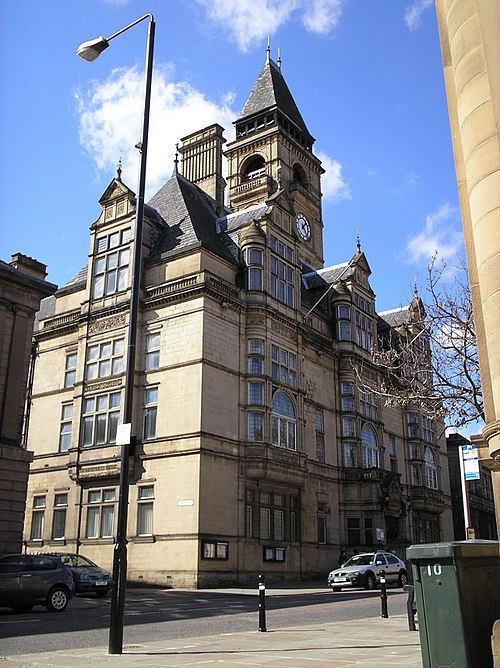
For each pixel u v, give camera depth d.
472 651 7.52
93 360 39.72
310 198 65.25
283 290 41.97
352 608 22.83
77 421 39.03
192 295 36.41
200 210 43.75
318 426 43.66
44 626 16.97
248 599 26.58
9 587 20.20
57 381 42.12
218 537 33.44
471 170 8.62
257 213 42.81
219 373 35.91
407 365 23.12
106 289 40.50
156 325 37.50
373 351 29.41
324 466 43.31
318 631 15.76
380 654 11.54
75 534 37.19
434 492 55.59
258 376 37.72
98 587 27.66
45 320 44.06
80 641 14.20
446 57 10.12
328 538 42.41
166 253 38.62
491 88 8.01
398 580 35.00
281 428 39.06
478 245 8.40
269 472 36.50
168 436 34.91
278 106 64.94
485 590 7.98
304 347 43.34
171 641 13.88
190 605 23.61
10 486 25.66
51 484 39.78
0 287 27.28
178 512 33.31
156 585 32.97
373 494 44.56
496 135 8.26
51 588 21.25
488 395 8.51
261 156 63.91
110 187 41.91
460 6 9.12
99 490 37.12
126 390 13.82
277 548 37.44
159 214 42.78
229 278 38.94
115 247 40.78
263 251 40.34
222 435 35.12
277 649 12.45
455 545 7.79
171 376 35.97
